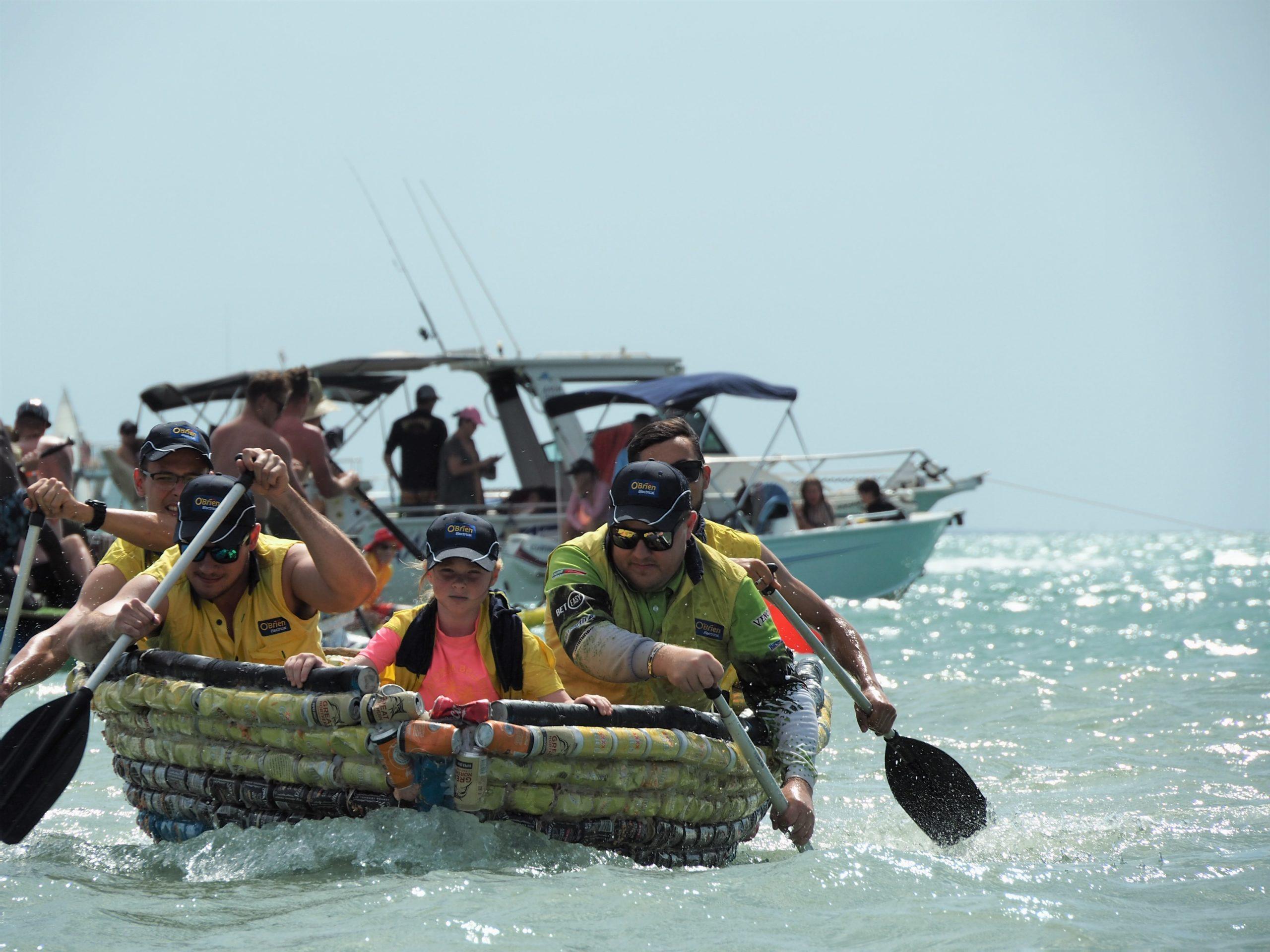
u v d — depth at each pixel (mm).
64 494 18422
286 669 15125
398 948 11578
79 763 16047
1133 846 16688
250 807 15898
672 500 16172
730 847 16906
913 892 13789
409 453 58719
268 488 16594
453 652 16156
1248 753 23734
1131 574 96312
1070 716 28094
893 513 63562
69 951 11656
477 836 14711
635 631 16797
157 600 16125
